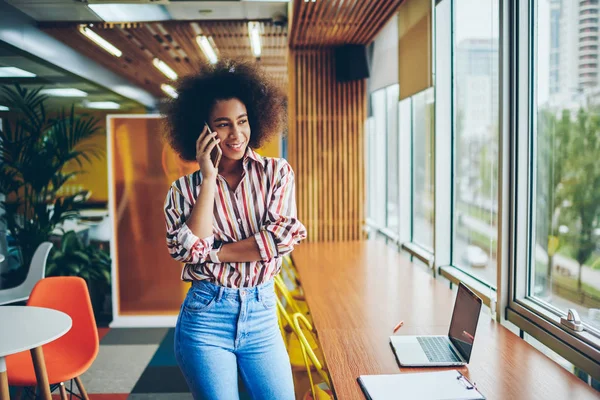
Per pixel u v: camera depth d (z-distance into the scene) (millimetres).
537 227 2766
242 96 1807
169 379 4148
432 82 4125
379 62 6094
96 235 6336
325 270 4371
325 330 2643
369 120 7410
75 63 7301
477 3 3660
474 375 1987
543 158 2707
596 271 2264
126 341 5070
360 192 6387
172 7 6109
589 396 1799
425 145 5008
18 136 5672
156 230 5465
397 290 3607
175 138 1877
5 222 5578
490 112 3424
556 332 2346
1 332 2408
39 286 3156
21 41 5820
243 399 3715
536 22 2736
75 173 5938
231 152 1720
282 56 8859
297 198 6340
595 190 2270
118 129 5359
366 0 4441
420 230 5285
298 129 6309
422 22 4355
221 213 1763
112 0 5602
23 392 3512
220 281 1713
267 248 1691
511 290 2820
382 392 1767
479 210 3674
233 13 6359
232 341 1748
